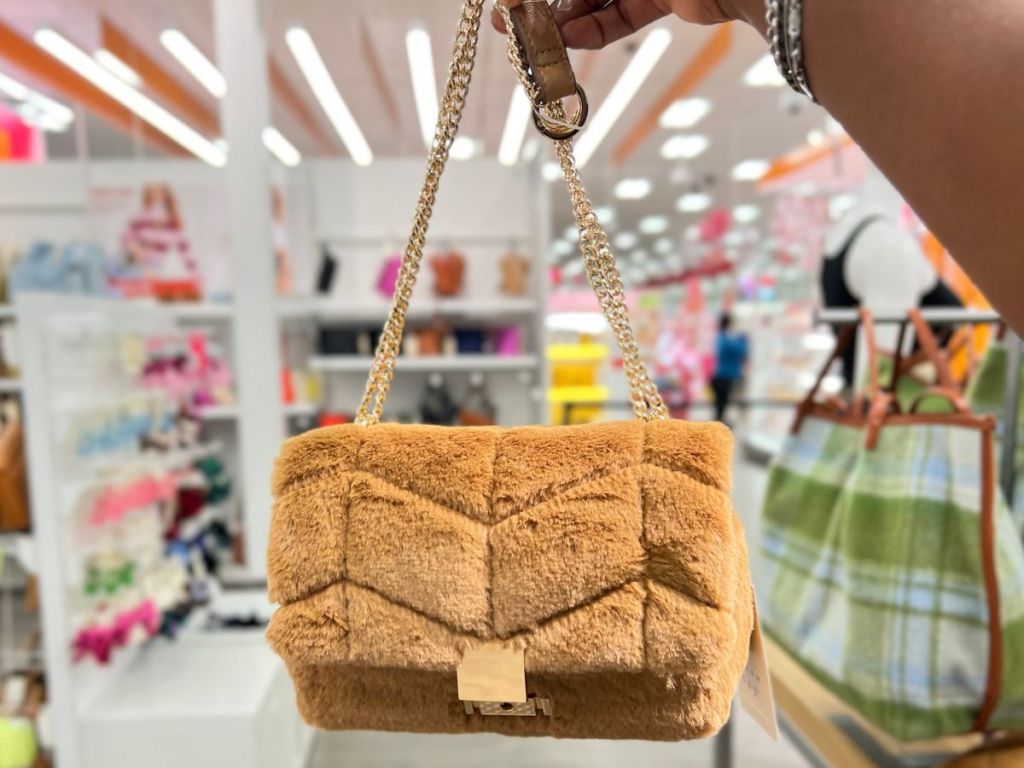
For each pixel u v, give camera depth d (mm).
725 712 548
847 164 3619
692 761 1914
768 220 6211
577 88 563
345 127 4434
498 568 533
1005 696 845
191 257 3373
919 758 1001
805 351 4691
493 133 4465
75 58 3199
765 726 593
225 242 3402
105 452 1824
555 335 4625
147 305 2311
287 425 3312
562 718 558
